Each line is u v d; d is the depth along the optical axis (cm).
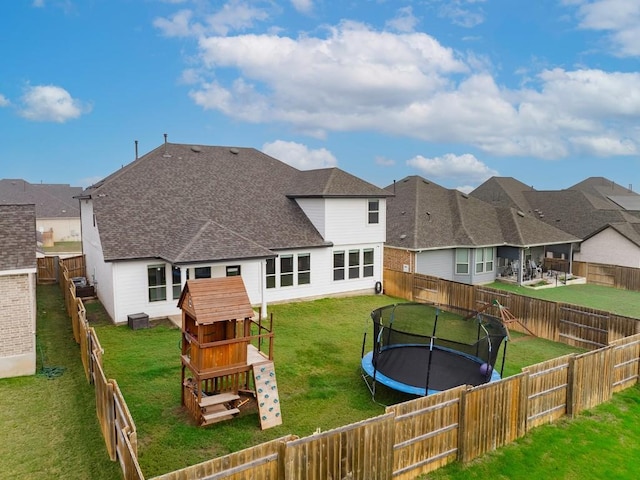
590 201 3956
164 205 2203
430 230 3022
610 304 2455
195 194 2356
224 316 1023
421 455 848
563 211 3984
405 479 830
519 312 1920
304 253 2334
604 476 890
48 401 1113
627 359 1307
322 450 700
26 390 1177
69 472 817
